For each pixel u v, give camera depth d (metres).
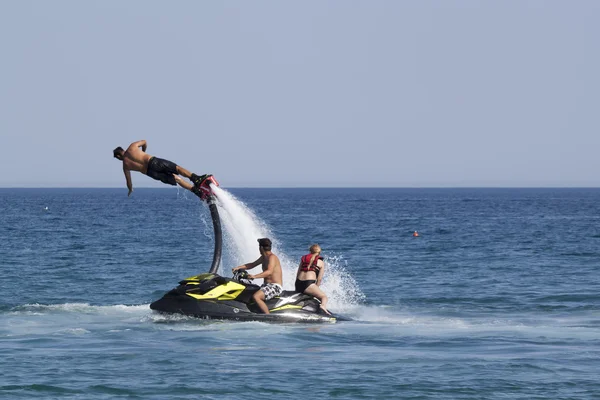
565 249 162.38
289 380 48.25
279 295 71.19
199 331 65.00
